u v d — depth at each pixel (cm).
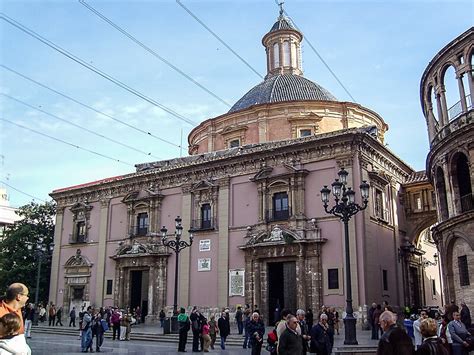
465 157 2384
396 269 3450
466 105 2339
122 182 4212
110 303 4022
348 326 1834
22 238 4738
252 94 4453
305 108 3962
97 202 4394
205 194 3734
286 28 4766
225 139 4197
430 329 718
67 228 4553
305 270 3159
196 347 2195
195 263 3647
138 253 3881
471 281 2220
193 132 4600
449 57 2448
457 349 1152
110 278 4094
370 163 3309
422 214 3759
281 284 3306
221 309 3419
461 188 2406
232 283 3431
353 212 2002
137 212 4081
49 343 2561
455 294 2388
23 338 593
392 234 3509
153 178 4034
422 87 2875
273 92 4250
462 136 2277
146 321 3744
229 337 2753
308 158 3328
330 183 3209
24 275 4559
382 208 3422
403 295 3478
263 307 3253
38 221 4928
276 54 4791
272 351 1203
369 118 4141
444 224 2414
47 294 4672
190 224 3744
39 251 4131
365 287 2953
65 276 4403
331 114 3981
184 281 3656
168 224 3884
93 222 4366
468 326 1748
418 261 3900
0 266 4653
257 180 3450
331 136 3209
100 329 2161
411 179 3884
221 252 3528
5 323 580
